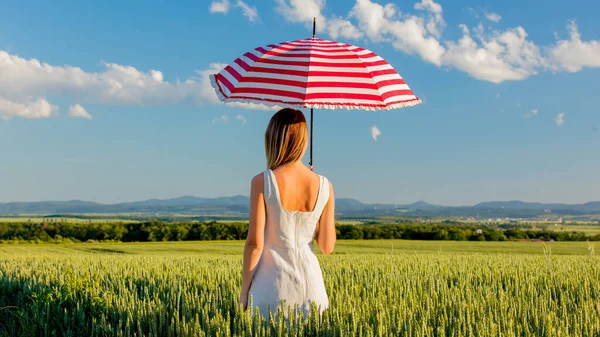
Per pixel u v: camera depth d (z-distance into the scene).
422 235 57.91
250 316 3.76
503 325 4.43
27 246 42.56
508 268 10.77
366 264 12.35
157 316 5.39
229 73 4.11
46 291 7.34
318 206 3.83
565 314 4.96
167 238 58.75
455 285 8.18
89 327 5.96
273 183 3.71
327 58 4.01
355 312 4.24
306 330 3.71
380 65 4.16
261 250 3.79
